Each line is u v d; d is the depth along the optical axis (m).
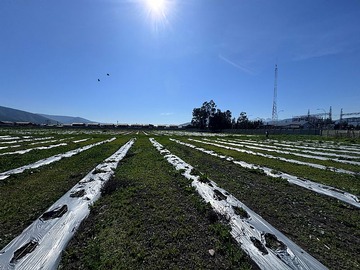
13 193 6.36
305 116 93.81
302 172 9.52
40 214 4.98
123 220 4.70
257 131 63.62
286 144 23.33
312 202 6.05
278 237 4.08
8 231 4.23
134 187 6.86
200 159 12.86
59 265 3.27
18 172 8.62
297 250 3.68
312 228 4.59
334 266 3.37
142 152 15.66
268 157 13.77
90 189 6.58
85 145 19.72
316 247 3.89
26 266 3.22
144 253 3.54
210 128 91.56
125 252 3.59
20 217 4.82
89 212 5.04
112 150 16.50
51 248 3.63
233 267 3.29
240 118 95.75
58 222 4.49
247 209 5.29
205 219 4.84
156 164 10.91
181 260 3.43
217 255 3.57
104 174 8.47
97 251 3.54
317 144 23.22
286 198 6.32
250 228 4.36
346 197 6.33
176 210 5.23
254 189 7.10
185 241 3.96
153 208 5.38
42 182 7.49
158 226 4.48
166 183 7.49
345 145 22.08
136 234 4.14
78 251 3.61
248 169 9.97
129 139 29.69
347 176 8.83
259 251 3.63
